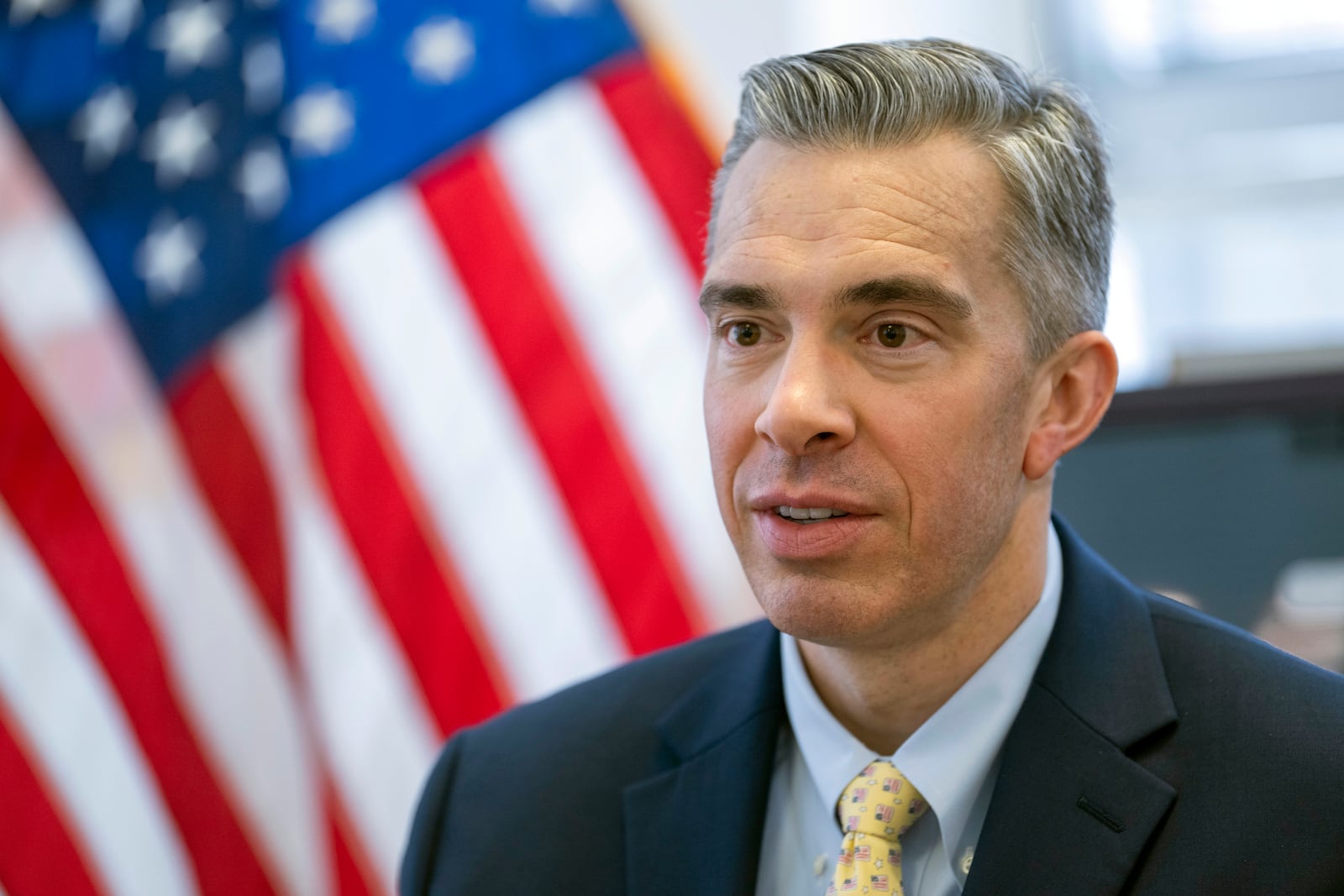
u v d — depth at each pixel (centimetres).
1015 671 226
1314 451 402
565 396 441
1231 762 211
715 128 462
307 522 434
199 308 434
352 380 437
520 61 458
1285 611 401
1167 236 526
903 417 202
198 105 449
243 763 422
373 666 432
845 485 201
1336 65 536
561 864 250
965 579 212
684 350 441
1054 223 216
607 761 261
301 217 443
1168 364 470
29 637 429
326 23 460
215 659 424
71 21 459
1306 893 196
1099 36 543
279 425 431
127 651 426
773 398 201
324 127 451
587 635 436
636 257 446
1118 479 414
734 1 491
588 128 453
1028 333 214
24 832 425
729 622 441
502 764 269
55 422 434
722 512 219
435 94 453
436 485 436
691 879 236
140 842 427
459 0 461
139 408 432
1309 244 515
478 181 448
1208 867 202
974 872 210
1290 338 495
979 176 208
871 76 210
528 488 438
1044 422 224
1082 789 213
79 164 446
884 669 225
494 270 444
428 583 434
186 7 456
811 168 207
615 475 439
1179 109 541
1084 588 238
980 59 221
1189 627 237
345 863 425
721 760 245
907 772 222
